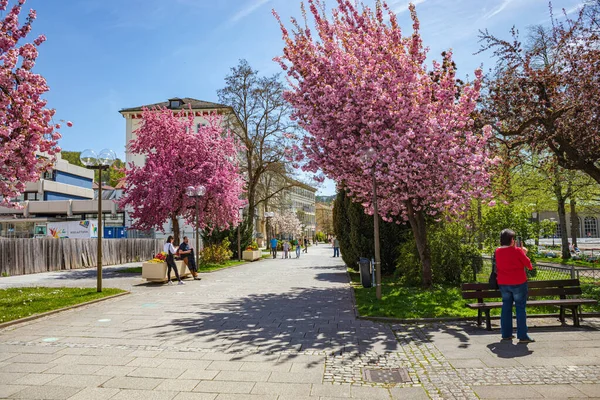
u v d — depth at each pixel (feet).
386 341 22.57
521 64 40.78
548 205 102.94
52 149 38.50
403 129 39.37
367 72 39.37
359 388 15.60
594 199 88.33
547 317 26.91
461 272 46.73
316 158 42.86
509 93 40.55
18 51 35.19
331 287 47.85
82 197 220.43
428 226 52.49
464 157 38.24
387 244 60.39
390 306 32.27
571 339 21.83
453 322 27.07
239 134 114.42
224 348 21.34
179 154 78.69
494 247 49.70
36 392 15.21
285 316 30.04
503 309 22.08
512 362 18.24
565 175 75.87
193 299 38.68
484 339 22.45
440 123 39.45
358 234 61.41
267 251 192.65
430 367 17.90
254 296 40.57
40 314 29.73
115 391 15.31
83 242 84.23
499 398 14.30
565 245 82.33
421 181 40.22
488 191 41.24
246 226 109.91
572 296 34.06
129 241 99.30
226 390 15.42
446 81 39.32
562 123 38.14
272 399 14.55
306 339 23.18
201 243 121.70
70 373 17.40
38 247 73.05
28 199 190.49
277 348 21.31
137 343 22.43
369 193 45.68
